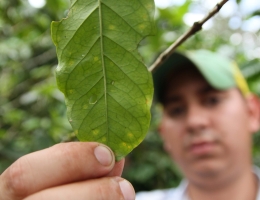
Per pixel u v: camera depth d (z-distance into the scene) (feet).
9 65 2.47
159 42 2.16
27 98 2.32
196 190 1.88
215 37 2.82
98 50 0.67
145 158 2.90
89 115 0.69
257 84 2.24
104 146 0.69
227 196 1.79
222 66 1.87
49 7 2.14
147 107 0.68
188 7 2.18
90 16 0.67
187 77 1.83
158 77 1.91
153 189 3.10
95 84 0.68
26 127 2.16
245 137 1.77
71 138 0.86
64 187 0.69
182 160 1.80
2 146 1.97
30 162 0.71
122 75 0.68
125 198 0.73
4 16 2.31
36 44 2.48
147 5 0.66
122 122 0.69
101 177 0.73
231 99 1.79
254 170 2.00
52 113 2.15
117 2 0.66
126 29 0.67
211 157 1.70
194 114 1.75
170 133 1.86
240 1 1.51
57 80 0.67
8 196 0.71
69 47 0.67
